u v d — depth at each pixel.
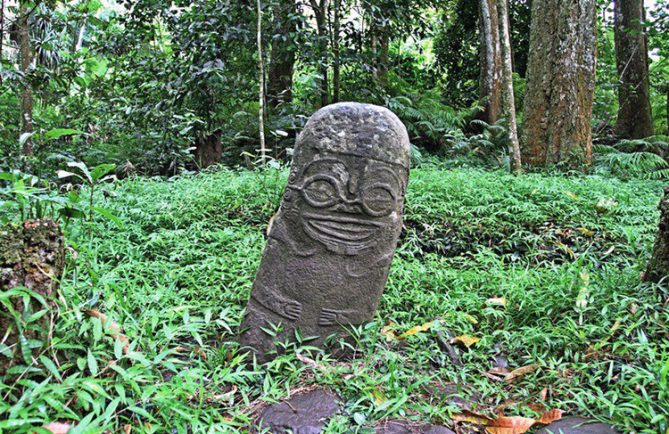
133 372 2.28
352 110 3.03
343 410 2.59
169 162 8.69
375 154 3.00
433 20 16.66
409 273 4.37
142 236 4.75
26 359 2.05
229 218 5.55
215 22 8.05
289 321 3.07
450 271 4.46
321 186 2.99
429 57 20.08
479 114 12.50
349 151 2.99
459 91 14.69
